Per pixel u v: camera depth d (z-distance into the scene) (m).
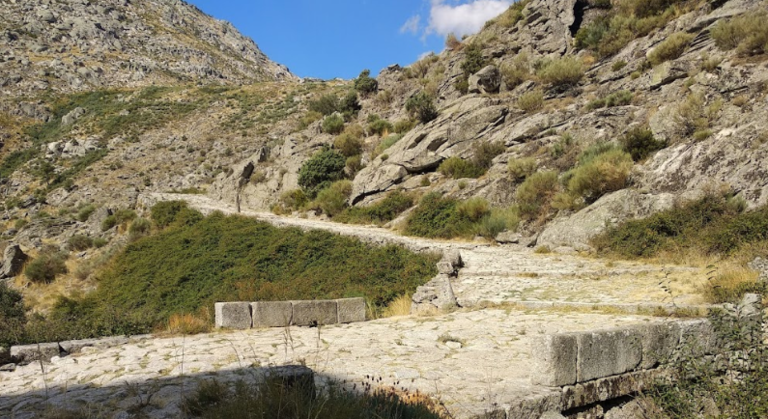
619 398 5.80
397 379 5.86
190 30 136.62
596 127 22.91
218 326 9.02
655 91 23.38
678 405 5.60
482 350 7.39
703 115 19.20
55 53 92.81
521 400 5.02
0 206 44.34
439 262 15.12
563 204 18.75
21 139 63.50
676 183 16.58
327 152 32.66
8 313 19.67
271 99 72.94
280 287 17.08
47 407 4.67
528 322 9.32
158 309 19.70
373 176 28.58
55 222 37.44
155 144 57.47
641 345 5.94
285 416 3.96
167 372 5.95
